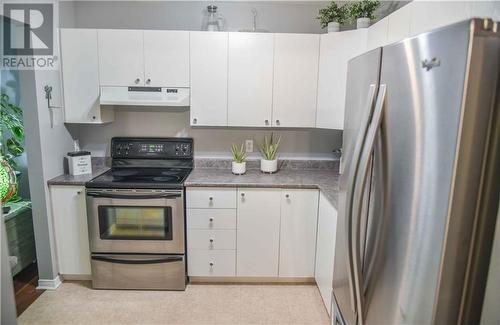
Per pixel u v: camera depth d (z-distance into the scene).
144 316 2.30
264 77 2.68
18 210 2.66
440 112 0.81
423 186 0.87
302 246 2.63
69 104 2.67
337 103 2.63
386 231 1.04
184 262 2.59
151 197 2.46
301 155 3.09
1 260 1.13
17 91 2.96
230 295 2.57
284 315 2.34
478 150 0.77
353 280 1.21
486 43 0.73
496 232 0.82
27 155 2.43
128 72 2.64
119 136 3.04
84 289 2.60
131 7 2.90
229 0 2.85
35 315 2.29
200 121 2.73
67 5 2.75
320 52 2.64
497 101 0.76
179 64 2.64
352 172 1.17
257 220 2.59
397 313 0.99
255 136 3.07
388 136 1.03
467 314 0.86
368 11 2.51
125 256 2.56
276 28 2.94
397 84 0.98
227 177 2.73
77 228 2.58
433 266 0.85
